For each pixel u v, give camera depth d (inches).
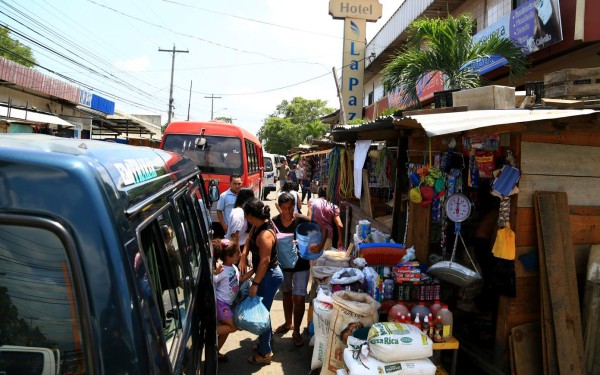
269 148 2588.6
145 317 49.0
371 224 262.1
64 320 47.9
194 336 87.4
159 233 72.0
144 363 46.7
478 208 181.9
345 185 295.9
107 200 48.1
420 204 179.8
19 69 489.7
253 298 159.2
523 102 204.1
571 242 144.5
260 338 165.5
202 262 118.6
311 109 2711.6
